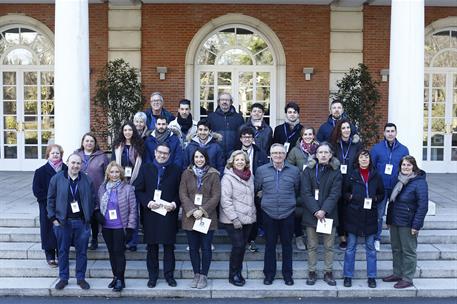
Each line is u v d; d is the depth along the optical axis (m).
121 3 13.59
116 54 13.79
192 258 6.36
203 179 6.26
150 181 6.23
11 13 13.97
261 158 6.94
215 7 13.78
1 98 14.28
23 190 10.65
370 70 13.88
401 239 6.41
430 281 6.70
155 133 6.81
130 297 6.29
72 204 6.18
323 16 13.79
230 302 6.18
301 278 6.77
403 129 8.34
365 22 13.80
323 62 13.85
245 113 14.15
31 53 14.21
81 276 6.34
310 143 6.91
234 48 14.02
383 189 6.38
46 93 14.28
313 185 6.39
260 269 6.78
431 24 14.07
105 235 6.25
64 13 8.06
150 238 6.23
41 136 14.31
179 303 6.14
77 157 6.16
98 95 12.69
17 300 6.18
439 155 14.30
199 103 14.09
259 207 6.84
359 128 12.62
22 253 7.12
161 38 13.79
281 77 13.87
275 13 13.80
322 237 7.69
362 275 6.79
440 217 8.19
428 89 14.33
